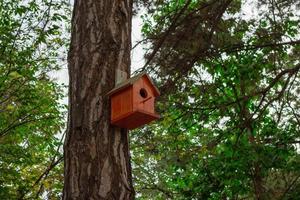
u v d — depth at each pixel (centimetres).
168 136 895
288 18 757
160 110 741
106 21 366
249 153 700
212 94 755
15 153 785
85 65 348
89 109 330
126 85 332
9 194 743
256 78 735
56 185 859
